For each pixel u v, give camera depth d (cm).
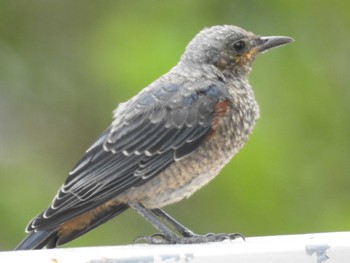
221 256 839
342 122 1484
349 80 1505
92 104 1579
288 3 1505
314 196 1451
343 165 1471
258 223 1431
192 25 1502
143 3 1551
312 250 848
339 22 1530
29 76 1641
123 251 855
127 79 1459
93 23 1603
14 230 1479
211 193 1441
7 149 1620
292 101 1466
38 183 1561
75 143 1603
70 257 843
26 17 1648
